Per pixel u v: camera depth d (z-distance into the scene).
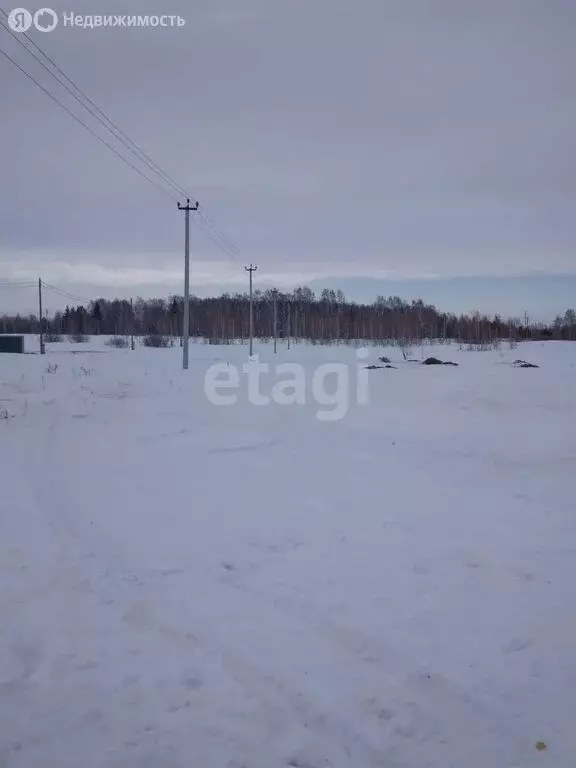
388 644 4.09
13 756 3.00
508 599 4.79
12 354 34.28
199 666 3.79
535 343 67.38
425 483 8.36
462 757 3.07
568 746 3.15
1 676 3.65
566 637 4.21
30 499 7.09
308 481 8.36
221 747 3.11
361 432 12.48
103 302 108.06
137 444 10.45
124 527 6.29
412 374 27.89
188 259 26.78
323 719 3.33
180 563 5.40
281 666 3.81
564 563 5.52
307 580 5.09
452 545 5.94
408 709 3.43
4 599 4.63
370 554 5.68
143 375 22.78
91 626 4.26
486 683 3.68
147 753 3.05
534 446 11.12
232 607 4.58
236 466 9.14
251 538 6.06
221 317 86.25
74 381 19.48
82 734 3.17
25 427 11.45
